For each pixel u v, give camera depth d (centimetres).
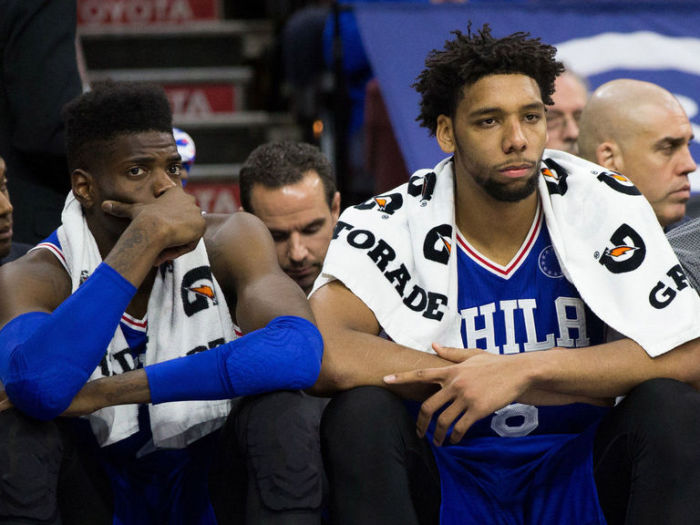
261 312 649
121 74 1859
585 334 708
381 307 699
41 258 689
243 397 631
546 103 698
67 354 594
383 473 596
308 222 933
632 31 1391
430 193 732
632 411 617
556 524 680
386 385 659
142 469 697
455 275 705
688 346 661
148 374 620
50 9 1001
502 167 670
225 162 1769
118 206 659
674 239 797
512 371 646
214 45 1902
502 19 1398
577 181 718
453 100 691
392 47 1342
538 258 713
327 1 1816
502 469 696
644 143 936
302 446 592
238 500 639
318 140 1673
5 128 1017
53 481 591
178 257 674
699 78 1348
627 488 639
